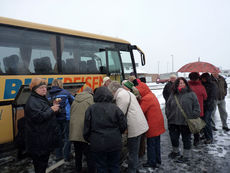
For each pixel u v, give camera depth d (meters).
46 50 4.87
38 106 2.65
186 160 3.76
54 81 3.78
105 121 2.58
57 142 2.82
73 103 3.44
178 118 3.68
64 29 5.32
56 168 3.70
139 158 4.06
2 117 4.10
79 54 5.55
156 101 3.60
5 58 4.21
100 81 6.00
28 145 2.67
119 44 6.87
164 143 4.96
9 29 4.34
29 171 3.63
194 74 4.40
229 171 3.41
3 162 4.05
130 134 3.06
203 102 4.61
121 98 3.02
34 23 4.78
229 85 24.34
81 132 3.25
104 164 2.67
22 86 4.36
